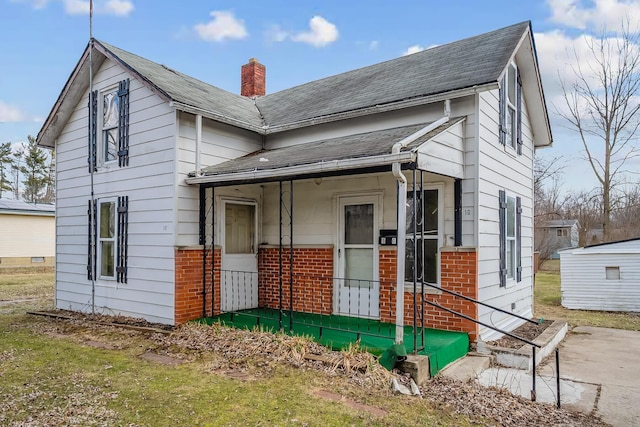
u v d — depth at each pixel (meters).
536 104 9.41
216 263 7.78
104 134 8.85
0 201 22.77
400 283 5.14
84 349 6.21
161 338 6.57
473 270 6.21
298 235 8.36
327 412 3.96
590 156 19.36
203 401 4.22
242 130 8.62
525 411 4.30
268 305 8.61
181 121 7.41
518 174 8.76
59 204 9.81
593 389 5.14
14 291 13.59
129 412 3.96
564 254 11.93
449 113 6.53
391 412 4.01
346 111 7.58
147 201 7.75
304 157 6.44
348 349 5.38
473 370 5.43
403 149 5.11
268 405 4.12
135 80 8.03
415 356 4.98
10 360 5.65
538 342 6.66
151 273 7.64
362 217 7.64
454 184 6.50
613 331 8.86
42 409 4.02
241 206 8.55
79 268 9.20
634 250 11.09
